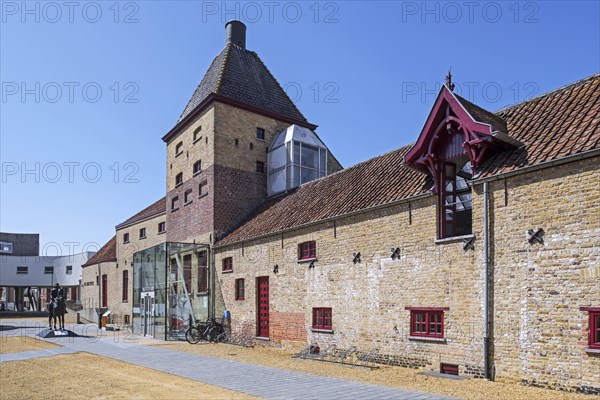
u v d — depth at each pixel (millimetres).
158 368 14656
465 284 12719
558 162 10789
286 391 10930
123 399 10211
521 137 12789
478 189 12602
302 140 27281
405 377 12609
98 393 10891
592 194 10234
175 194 30391
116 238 40750
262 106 28688
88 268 45438
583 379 10039
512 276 11562
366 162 20812
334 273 17250
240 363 15688
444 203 13836
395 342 14648
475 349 12281
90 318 38969
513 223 11664
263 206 26141
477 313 12320
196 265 26391
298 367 14711
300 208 21062
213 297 24828
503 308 11680
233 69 29172
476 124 12531
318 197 20797
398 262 14789
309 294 18375
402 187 15570
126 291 38469
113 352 18781
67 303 42594
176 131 30875
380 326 15203
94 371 14148
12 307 69375
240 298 22922
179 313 25359
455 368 12867
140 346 21031
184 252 26906
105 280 42125
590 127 11039
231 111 27281
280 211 22781
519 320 11312
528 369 11047
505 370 11523
